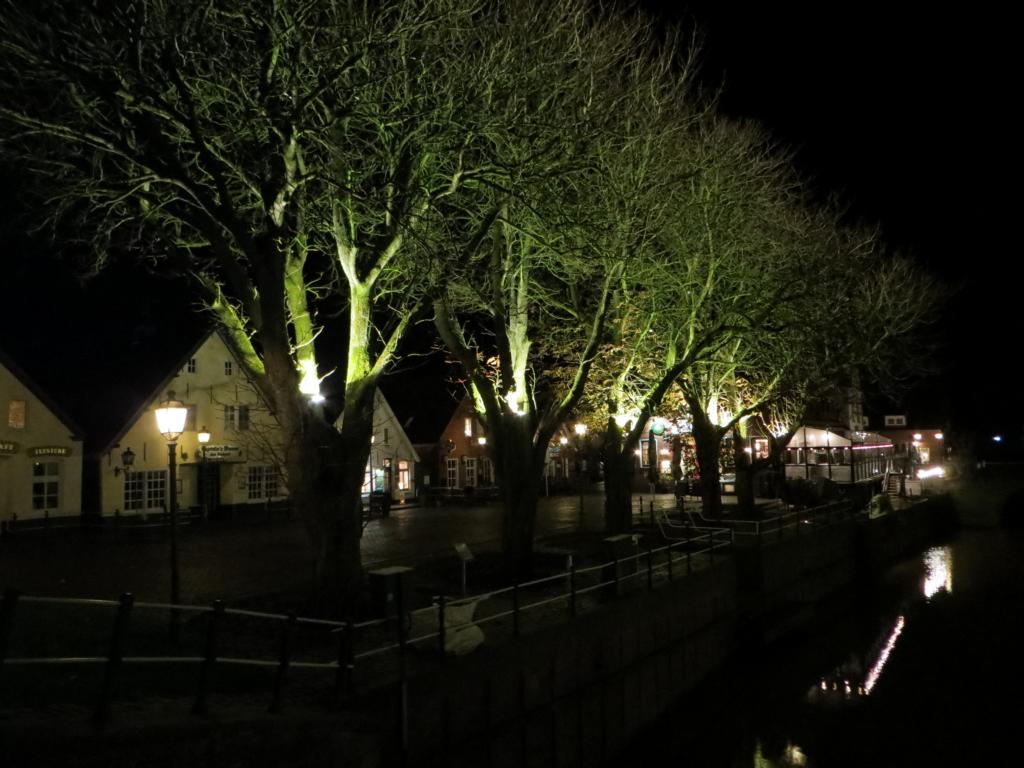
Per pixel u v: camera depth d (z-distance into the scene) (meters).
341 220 14.92
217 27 13.09
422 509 44.59
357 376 14.42
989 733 17.20
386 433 47.69
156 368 36.88
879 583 33.44
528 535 19.58
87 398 36.66
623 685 15.95
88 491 34.09
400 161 15.12
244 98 13.44
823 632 25.75
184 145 14.96
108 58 11.57
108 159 13.99
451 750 10.98
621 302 23.47
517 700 12.54
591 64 17.12
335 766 8.88
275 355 13.35
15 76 12.27
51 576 20.77
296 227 14.30
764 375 32.66
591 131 16.67
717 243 24.66
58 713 7.52
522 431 19.80
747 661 22.38
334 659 11.72
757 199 25.11
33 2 11.38
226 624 13.77
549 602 15.62
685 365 23.94
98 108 12.70
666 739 16.91
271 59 12.70
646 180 20.47
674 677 18.58
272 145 13.49
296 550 26.81
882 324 31.08
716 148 23.41
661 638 18.05
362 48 12.94
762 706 18.95
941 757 16.06
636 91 19.09
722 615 22.31
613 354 26.00
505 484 19.70
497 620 14.97
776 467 40.03
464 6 15.36
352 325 14.68
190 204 13.09
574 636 14.37
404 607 11.47
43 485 32.53
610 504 23.72
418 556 23.86
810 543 29.38
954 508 51.09
